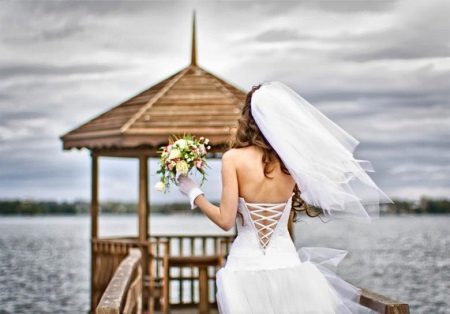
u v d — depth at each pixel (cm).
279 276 382
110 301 438
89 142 1085
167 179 410
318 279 390
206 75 1161
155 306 1084
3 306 1695
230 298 378
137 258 768
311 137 390
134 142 1015
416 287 1850
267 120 385
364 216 402
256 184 386
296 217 428
